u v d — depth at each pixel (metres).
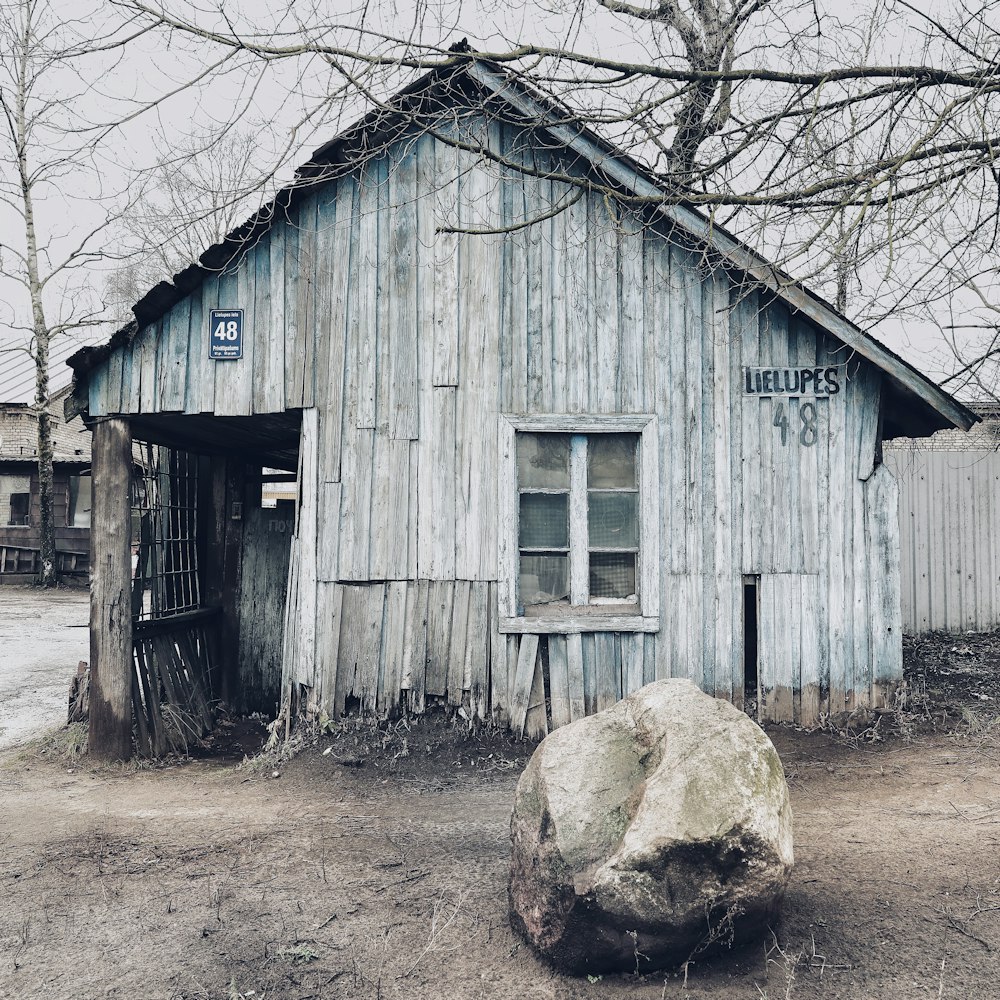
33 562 21.83
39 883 4.23
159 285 6.26
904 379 6.07
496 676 6.24
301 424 6.90
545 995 2.98
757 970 3.03
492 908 3.68
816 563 6.36
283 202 6.44
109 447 6.63
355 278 6.50
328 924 3.63
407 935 3.49
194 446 8.09
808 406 6.42
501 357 6.42
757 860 2.93
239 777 6.04
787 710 6.28
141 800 5.60
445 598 6.35
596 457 6.49
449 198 6.47
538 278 6.44
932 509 10.83
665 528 6.34
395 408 6.46
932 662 8.53
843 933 3.28
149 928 3.68
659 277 6.44
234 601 8.59
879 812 4.68
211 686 8.35
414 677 6.30
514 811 3.52
